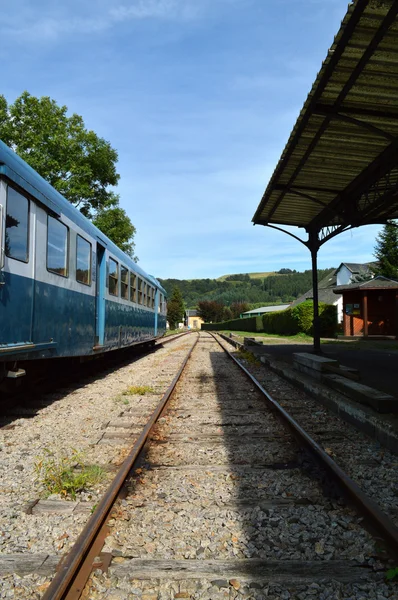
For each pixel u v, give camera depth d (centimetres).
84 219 965
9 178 586
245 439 568
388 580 260
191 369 1368
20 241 636
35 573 269
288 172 958
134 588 254
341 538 310
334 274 5706
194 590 254
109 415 714
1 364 625
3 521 341
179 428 628
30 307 669
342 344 2162
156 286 2225
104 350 1135
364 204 1150
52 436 582
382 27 488
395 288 2655
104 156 2852
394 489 402
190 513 354
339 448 528
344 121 697
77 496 389
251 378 1044
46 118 2666
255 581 261
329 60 550
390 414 577
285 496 387
